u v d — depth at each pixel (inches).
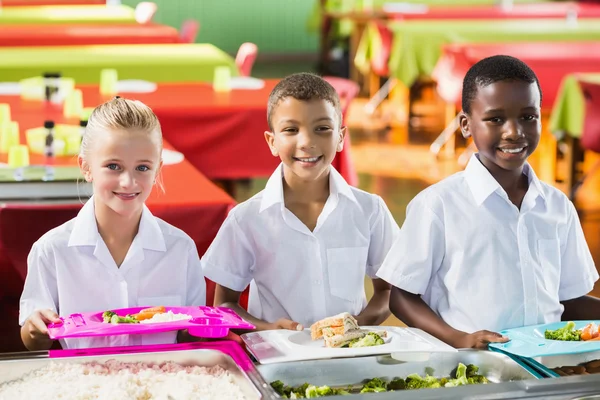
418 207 81.1
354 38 398.6
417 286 80.0
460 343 73.1
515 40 287.9
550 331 72.6
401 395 55.1
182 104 181.0
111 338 76.5
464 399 55.1
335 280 83.7
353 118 350.0
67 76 232.7
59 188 107.8
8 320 105.7
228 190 190.5
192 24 338.3
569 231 82.7
